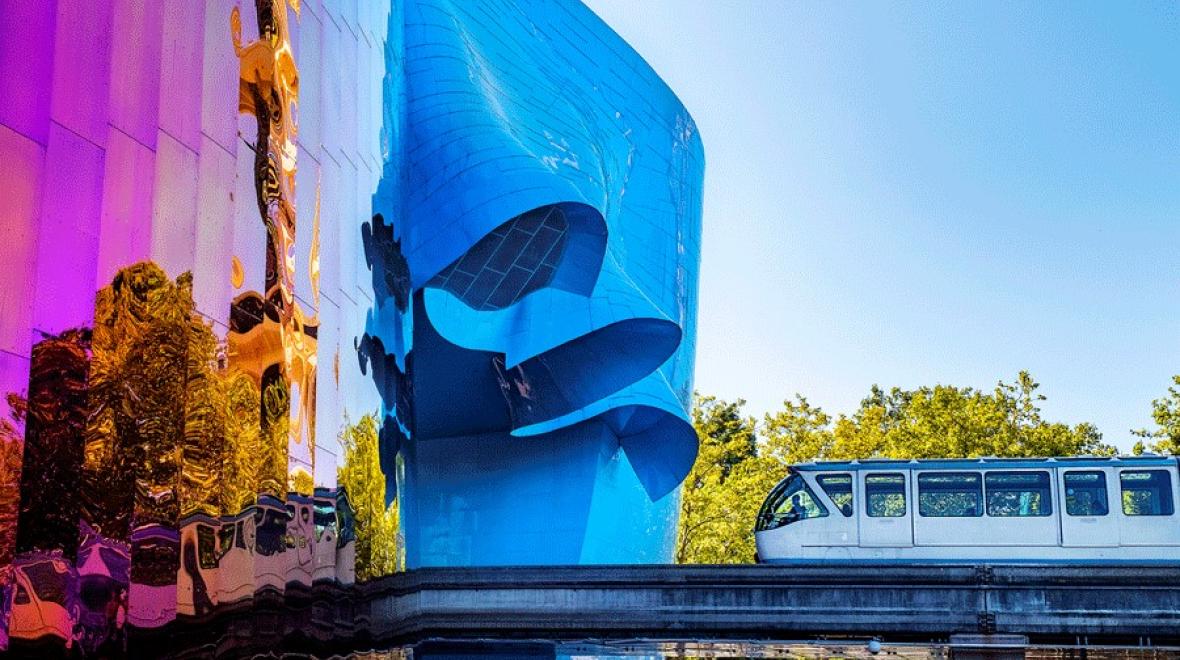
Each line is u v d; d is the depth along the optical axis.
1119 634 21.59
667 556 44.62
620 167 42.62
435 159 33.53
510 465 39.53
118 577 11.57
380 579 23.64
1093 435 59.28
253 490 15.48
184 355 13.02
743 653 20.67
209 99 14.06
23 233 10.05
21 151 10.05
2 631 9.64
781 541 31.61
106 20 11.51
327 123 20.14
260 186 15.74
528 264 34.72
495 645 22.97
